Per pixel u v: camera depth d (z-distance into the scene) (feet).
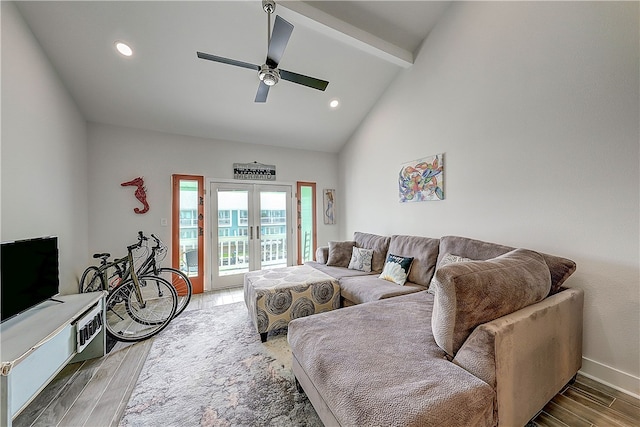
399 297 7.39
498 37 7.91
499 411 3.67
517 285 4.47
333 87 11.87
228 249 14.26
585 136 6.14
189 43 8.81
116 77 9.66
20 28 6.93
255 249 14.94
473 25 8.63
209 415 5.00
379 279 9.61
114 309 10.61
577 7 6.21
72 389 5.81
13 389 4.21
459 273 4.09
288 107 12.60
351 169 15.87
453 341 4.10
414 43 10.58
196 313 10.32
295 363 5.53
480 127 8.51
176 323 9.35
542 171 6.96
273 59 7.45
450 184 9.58
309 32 9.20
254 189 15.01
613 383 5.72
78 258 10.15
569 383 5.82
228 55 9.34
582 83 6.16
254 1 7.72
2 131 6.09
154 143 12.64
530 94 7.18
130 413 5.09
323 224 16.96
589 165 6.08
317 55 10.15
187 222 13.32
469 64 8.79
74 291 9.68
